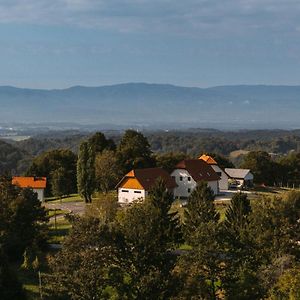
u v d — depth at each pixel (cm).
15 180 13538
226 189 14788
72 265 4484
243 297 4788
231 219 7094
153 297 4747
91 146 14475
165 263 5031
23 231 7619
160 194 7750
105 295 4625
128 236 4978
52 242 8331
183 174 13150
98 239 4659
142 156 15212
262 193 14162
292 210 6819
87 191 12662
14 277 5256
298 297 4406
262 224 5819
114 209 8744
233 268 4994
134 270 4988
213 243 4925
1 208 7544
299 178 17738
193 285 4878
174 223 6969
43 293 4975
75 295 4409
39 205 8294
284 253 5412
